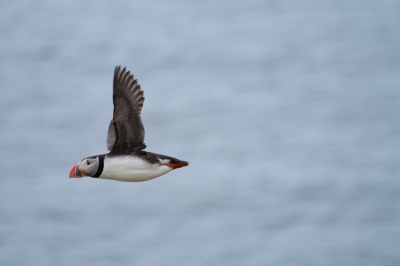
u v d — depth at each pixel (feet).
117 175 29.91
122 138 29.94
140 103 29.78
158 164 30.01
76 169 29.84
